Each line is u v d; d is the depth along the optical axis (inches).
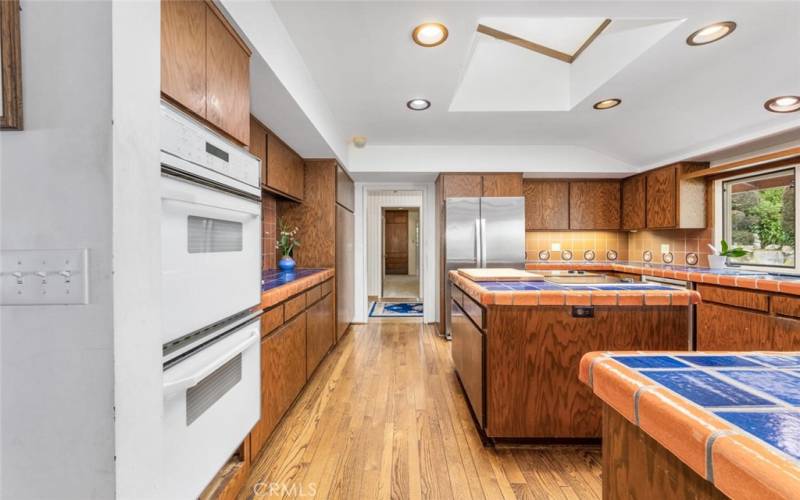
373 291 269.9
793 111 92.7
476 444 72.4
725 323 102.7
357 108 113.5
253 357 58.2
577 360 67.6
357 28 70.7
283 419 82.5
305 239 136.5
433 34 72.9
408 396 95.0
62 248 25.8
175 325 38.1
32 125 25.9
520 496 57.6
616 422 25.3
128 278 27.5
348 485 60.4
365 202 182.1
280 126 95.6
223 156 48.1
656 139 128.2
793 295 84.7
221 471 54.9
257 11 59.0
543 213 172.2
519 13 65.1
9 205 26.0
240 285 53.6
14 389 26.0
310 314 100.7
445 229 152.9
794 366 24.0
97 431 25.8
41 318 25.8
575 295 65.0
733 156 123.3
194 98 44.1
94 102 25.9
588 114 115.8
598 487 59.6
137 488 28.3
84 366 25.7
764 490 12.9
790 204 108.6
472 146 155.3
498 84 114.9
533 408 68.2
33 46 26.0
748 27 68.1
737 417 16.8
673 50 76.3
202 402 43.4
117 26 26.7
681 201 135.3
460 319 95.5
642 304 64.7
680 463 19.1
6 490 26.2
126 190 27.4
